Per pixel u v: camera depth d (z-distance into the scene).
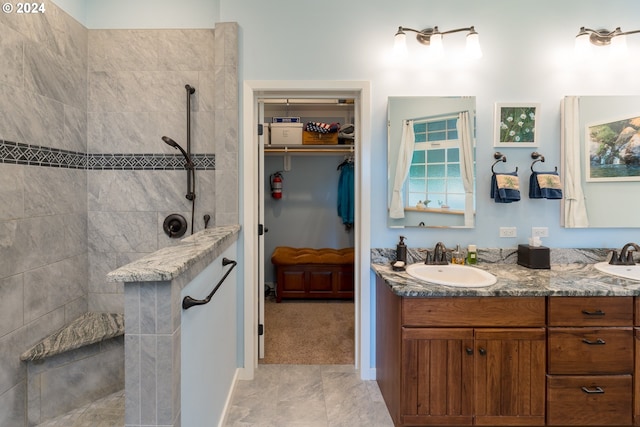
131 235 2.38
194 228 2.37
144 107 2.35
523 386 1.65
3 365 1.70
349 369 2.38
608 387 1.65
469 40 2.05
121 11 2.34
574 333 1.64
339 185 4.24
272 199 4.34
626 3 2.17
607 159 2.19
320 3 2.18
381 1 2.18
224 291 1.85
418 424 1.67
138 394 1.07
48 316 2.00
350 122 4.11
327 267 3.83
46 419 1.84
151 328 1.06
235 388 2.12
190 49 2.34
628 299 1.64
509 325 1.64
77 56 2.23
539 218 2.22
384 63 2.19
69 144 2.17
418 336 1.65
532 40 2.18
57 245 2.07
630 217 2.21
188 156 2.30
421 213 2.22
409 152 2.21
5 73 1.70
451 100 2.19
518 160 2.21
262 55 2.18
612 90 2.19
